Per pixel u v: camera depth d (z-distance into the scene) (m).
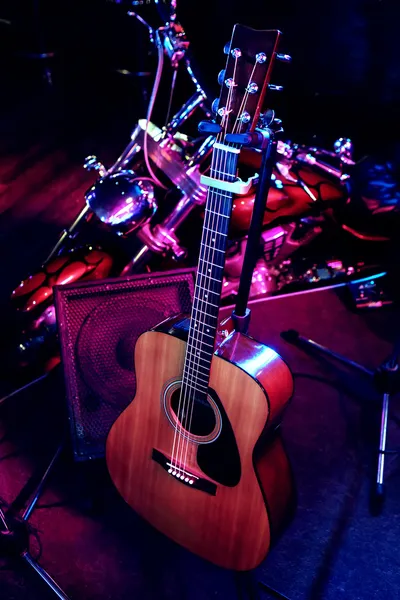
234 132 1.33
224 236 1.41
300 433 2.36
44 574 1.75
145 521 1.92
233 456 1.58
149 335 1.62
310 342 2.67
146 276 2.13
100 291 2.09
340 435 2.36
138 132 2.32
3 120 4.53
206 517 1.70
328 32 3.39
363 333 2.87
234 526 1.66
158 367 1.64
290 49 3.54
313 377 2.61
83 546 1.95
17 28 5.48
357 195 3.05
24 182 3.83
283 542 1.97
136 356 1.67
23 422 2.34
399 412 2.46
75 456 2.06
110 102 4.88
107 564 1.90
